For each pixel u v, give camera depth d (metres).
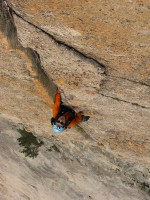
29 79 4.60
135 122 4.89
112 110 4.71
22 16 3.09
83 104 4.75
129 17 2.60
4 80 5.09
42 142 8.28
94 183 8.26
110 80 3.85
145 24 2.63
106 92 4.19
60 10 2.77
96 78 3.81
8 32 3.53
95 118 5.27
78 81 4.05
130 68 3.45
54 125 4.83
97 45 3.14
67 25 2.95
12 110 6.69
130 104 4.34
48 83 4.54
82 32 2.99
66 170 8.41
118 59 3.31
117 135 5.75
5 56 4.18
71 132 6.70
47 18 2.96
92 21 2.77
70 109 4.99
